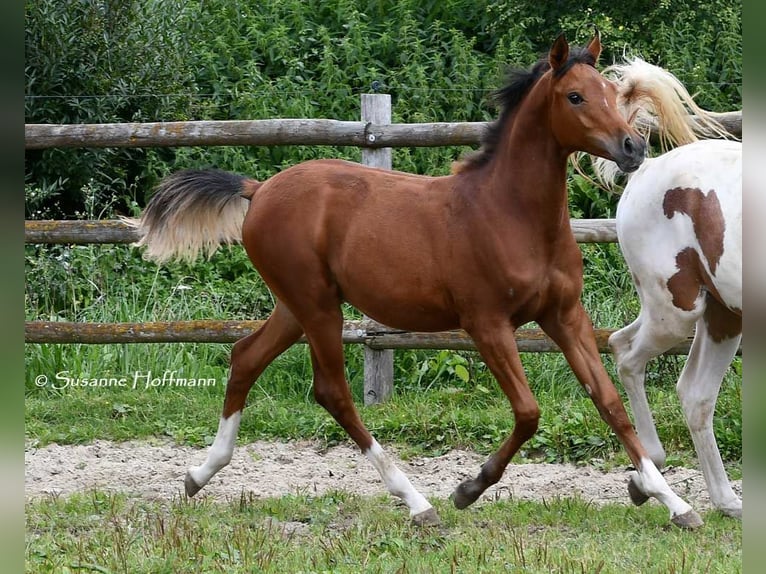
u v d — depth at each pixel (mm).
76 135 10617
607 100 6676
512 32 15578
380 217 7359
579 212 13375
